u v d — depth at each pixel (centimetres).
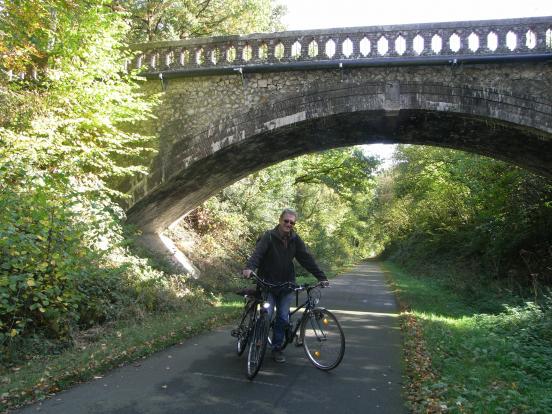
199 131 1378
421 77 1240
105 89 1116
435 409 394
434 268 2458
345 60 1252
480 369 531
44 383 436
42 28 1045
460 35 1209
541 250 1497
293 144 1510
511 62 1191
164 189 1433
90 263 708
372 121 1343
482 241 1923
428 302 1302
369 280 2272
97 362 507
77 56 1120
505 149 1416
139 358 565
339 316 1002
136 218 1519
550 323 780
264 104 1327
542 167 1442
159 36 2180
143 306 836
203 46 1379
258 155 1532
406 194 3381
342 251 3981
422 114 1272
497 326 877
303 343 568
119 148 1451
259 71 1324
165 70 1412
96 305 717
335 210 3712
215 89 1377
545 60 1167
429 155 2617
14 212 612
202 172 1471
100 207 799
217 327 802
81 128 1142
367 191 2869
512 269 1562
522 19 1179
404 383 493
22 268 577
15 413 380
